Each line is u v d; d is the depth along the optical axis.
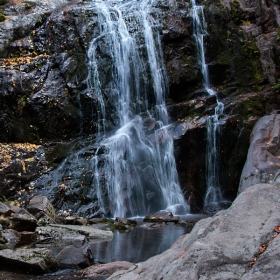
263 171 8.30
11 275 4.64
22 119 10.60
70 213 8.55
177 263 2.68
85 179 9.25
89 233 6.60
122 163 9.70
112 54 11.55
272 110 11.55
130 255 5.49
